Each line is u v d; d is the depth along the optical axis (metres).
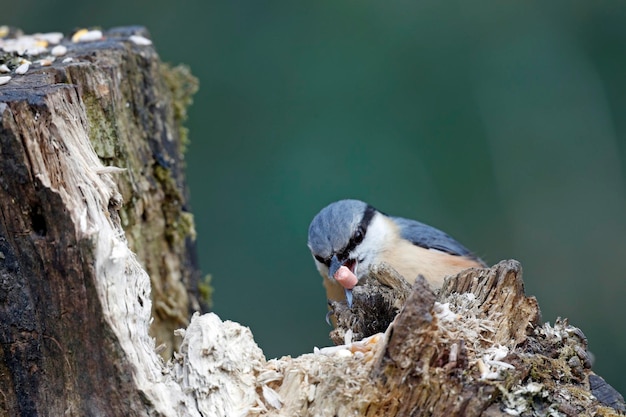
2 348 4.71
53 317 4.62
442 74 11.49
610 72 11.53
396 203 11.18
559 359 4.92
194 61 11.66
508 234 11.38
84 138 4.96
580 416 4.59
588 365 4.99
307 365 4.73
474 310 5.05
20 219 4.57
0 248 4.60
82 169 4.76
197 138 11.42
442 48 11.54
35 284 4.61
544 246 11.44
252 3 11.78
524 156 11.49
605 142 11.49
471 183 11.39
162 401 4.57
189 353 4.71
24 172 4.54
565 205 11.39
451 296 5.18
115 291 4.57
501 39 11.49
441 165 11.38
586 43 11.58
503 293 5.11
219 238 11.15
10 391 4.79
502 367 4.61
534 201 11.43
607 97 11.52
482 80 11.48
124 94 6.64
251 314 10.95
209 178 11.34
